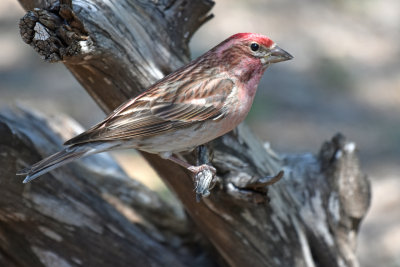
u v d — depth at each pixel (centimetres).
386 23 2933
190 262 1195
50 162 837
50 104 2206
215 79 920
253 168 1004
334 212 1124
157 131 895
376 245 1647
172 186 1015
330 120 2272
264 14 2830
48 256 1003
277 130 2194
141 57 917
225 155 980
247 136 1038
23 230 983
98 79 920
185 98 904
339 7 2994
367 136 2198
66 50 804
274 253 1033
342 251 1134
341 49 2694
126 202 1233
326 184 1133
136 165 1841
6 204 948
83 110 2198
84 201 1031
